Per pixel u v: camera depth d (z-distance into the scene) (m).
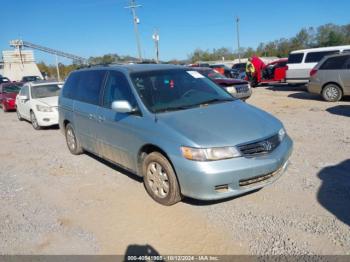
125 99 4.46
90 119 5.25
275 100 12.76
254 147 3.54
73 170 5.58
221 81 11.41
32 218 3.95
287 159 3.91
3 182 5.30
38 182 5.17
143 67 4.89
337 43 63.69
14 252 3.27
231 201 3.96
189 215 3.72
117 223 3.68
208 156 3.39
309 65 14.98
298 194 4.02
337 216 3.46
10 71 52.59
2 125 11.45
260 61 19.16
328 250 2.94
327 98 11.35
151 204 4.05
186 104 4.34
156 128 3.85
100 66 5.54
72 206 4.19
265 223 3.44
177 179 3.72
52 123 9.62
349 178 4.39
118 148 4.63
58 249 3.27
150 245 3.22
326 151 5.57
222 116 3.96
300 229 3.28
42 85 10.73
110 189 4.62
